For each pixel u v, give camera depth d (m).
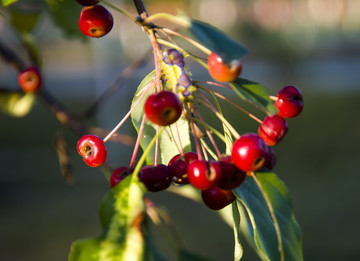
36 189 8.09
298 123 12.77
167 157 1.40
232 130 1.09
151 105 1.00
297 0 25.55
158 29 1.15
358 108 13.97
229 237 6.28
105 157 1.21
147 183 1.16
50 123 12.95
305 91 16.42
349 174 8.77
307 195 7.86
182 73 1.13
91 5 1.29
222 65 1.09
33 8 2.60
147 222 0.95
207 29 0.96
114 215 0.94
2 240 6.21
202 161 1.08
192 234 6.34
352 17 26.42
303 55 21.84
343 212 7.00
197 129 1.15
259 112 12.80
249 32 23.41
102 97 2.75
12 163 9.08
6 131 12.00
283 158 10.07
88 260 0.89
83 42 2.70
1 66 14.21
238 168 1.08
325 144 10.82
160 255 0.92
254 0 25.48
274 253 1.14
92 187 8.25
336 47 23.89
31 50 2.68
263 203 1.23
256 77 18.00
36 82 2.45
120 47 12.38
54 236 6.42
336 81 17.91
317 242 6.09
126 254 0.89
